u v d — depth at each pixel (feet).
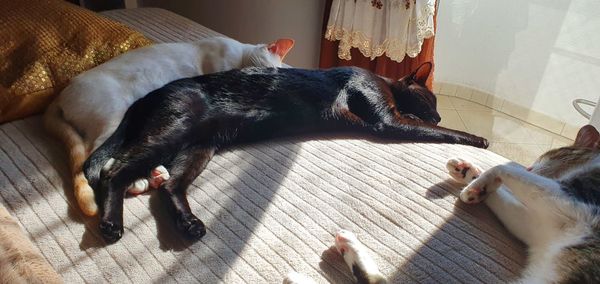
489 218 3.28
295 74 4.24
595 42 6.31
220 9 8.28
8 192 3.14
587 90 6.58
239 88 3.97
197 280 2.66
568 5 6.42
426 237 3.06
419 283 2.72
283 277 2.71
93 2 8.11
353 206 3.31
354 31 6.53
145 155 3.36
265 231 3.05
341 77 4.43
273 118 4.00
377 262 2.84
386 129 4.23
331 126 4.25
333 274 2.77
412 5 6.02
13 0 4.52
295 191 3.44
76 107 3.65
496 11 7.16
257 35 7.99
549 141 7.00
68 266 2.67
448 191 3.52
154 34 5.64
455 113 7.68
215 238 2.97
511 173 3.20
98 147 3.48
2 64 3.99
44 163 3.44
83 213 3.03
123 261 2.74
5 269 2.31
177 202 3.16
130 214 3.12
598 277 2.59
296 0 7.34
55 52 4.18
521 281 2.72
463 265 2.84
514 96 7.41
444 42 7.72
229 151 3.92
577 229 2.85
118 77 3.97
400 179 3.63
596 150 3.43
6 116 3.89
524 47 7.05
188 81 3.90
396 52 6.36
